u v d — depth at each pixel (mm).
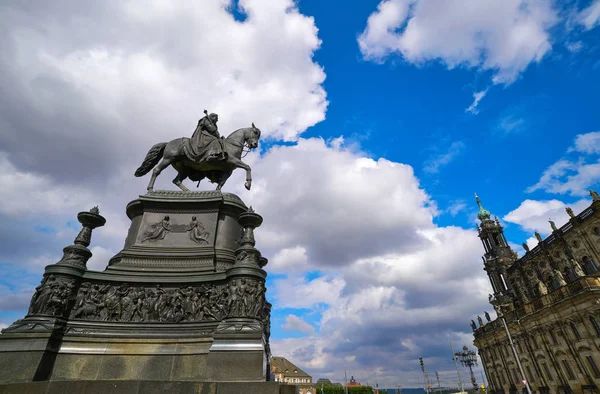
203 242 11539
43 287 9000
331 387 111062
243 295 8930
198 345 8719
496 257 78125
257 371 7762
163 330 9180
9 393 6500
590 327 39188
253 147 14547
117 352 8641
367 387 110750
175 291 9789
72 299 9195
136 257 10859
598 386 38531
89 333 8859
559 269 52719
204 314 9391
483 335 73375
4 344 7988
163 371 8422
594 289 38031
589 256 45562
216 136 13938
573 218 47156
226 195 12695
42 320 8523
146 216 11969
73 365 8328
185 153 13609
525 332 53750
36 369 7762
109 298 9492
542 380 50906
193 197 12422
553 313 45219
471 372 80125
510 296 69938
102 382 6762
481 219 86000
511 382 62562
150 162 13984
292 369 116562
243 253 9781
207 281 9805
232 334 8258
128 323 9227
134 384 6793
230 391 6949
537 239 57781
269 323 12391
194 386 6918
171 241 11500
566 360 44000
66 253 9773
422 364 94312
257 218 10539
